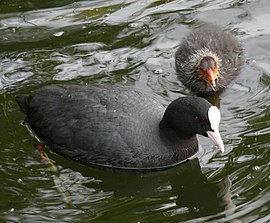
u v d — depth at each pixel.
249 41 9.85
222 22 10.23
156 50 9.73
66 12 10.44
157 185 7.65
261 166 7.58
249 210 6.96
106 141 7.68
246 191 7.25
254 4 10.55
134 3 10.64
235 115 8.55
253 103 8.77
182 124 7.69
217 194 7.30
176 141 7.83
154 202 7.32
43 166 7.83
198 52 9.62
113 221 6.98
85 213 7.11
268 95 8.87
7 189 7.46
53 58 9.54
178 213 7.09
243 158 7.75
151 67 9.42
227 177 7.51
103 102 7.88
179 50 9.62
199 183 7.54
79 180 7.68
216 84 9.15
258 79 9.21
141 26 10.15
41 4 10.62
